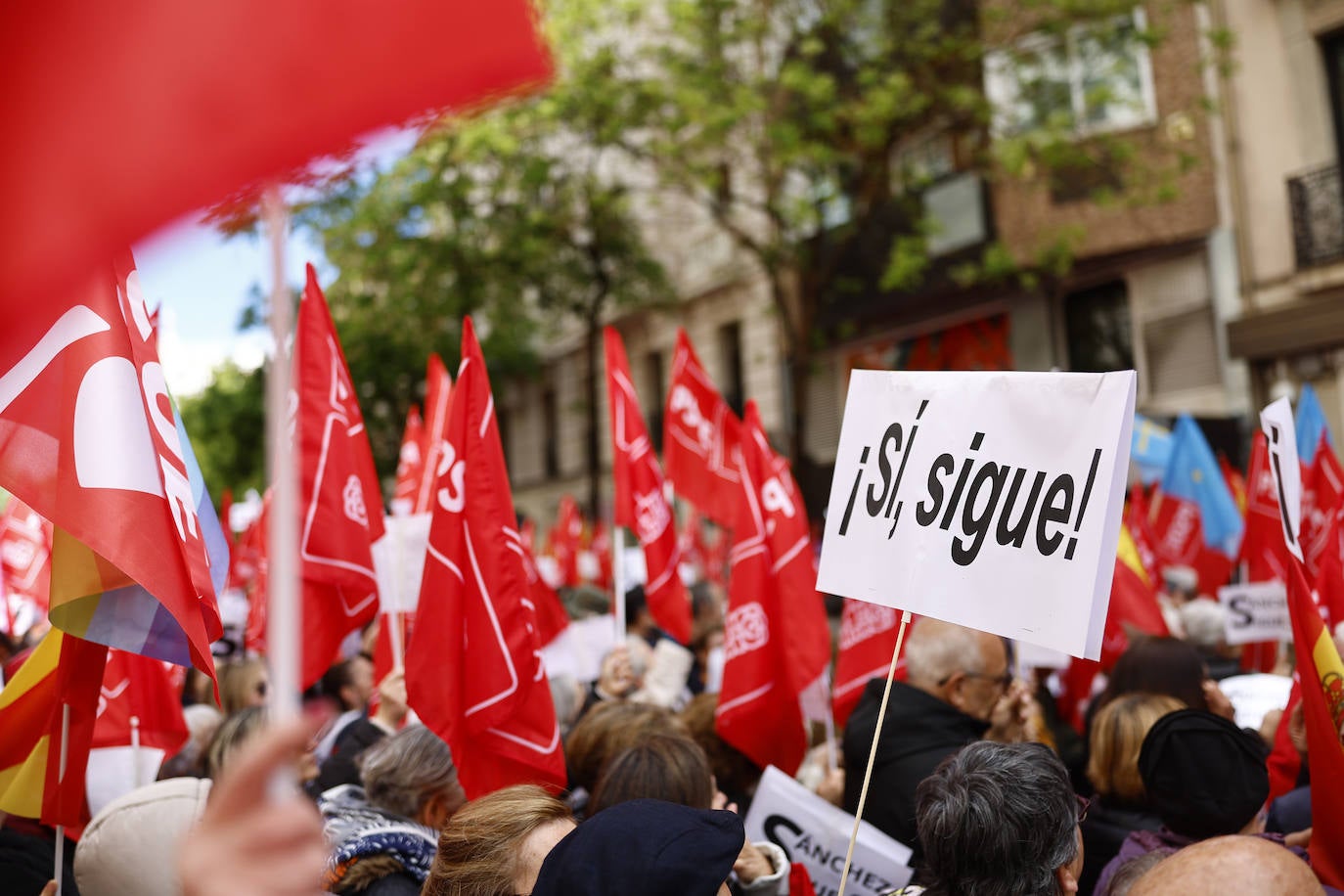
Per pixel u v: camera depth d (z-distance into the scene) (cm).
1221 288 1558
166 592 234
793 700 458
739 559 468
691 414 653
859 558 303
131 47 96
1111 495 251
